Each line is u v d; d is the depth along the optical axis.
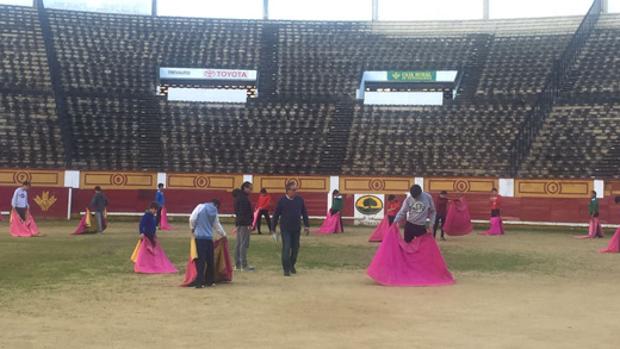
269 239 18.48
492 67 32.81
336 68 33.78
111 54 33.44
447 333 6.75
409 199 10.71
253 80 33.12
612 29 33.22
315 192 27.41
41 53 32.22
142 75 32.56
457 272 11.95
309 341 6.36
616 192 24.86
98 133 28.95
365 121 30.53
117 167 27.30
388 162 27.97
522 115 29.50
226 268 10.23
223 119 30.69
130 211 27.11
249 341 6.33
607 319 7.58
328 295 9.14
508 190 26.19
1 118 28.41
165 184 27.34
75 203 26.70
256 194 27.47
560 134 27.67
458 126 29.59
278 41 35.81
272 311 7.90
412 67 33.28
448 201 20.47
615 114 27.92
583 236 21.98
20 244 15.84
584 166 25.89
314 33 36.50
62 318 7.32
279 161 28.34
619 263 13.67
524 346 6.21
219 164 28.12
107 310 7.83
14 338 6.33
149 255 11.39
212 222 9.98
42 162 26.84
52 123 28.75
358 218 27.05
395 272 10.30
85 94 30.84
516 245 17.91
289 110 31.36
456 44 34.88
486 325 7.18
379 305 8.39
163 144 28.89
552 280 10.98
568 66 31.11
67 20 35.00
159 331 6.73
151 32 35.44
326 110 31.31
